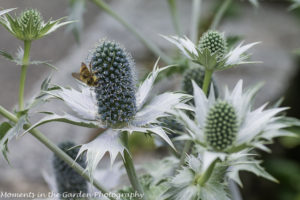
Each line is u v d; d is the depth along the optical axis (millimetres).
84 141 1021
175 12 671
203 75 565
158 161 565
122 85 519
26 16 521
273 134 476
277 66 1075
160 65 1141
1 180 962
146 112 517
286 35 1244
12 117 514
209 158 466
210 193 488
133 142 987
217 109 481
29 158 1012
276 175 945
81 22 693
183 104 494
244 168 503
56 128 1057
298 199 912
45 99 514
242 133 483
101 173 583
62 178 553
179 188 490
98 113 525
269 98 973
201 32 1175
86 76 517
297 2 607
